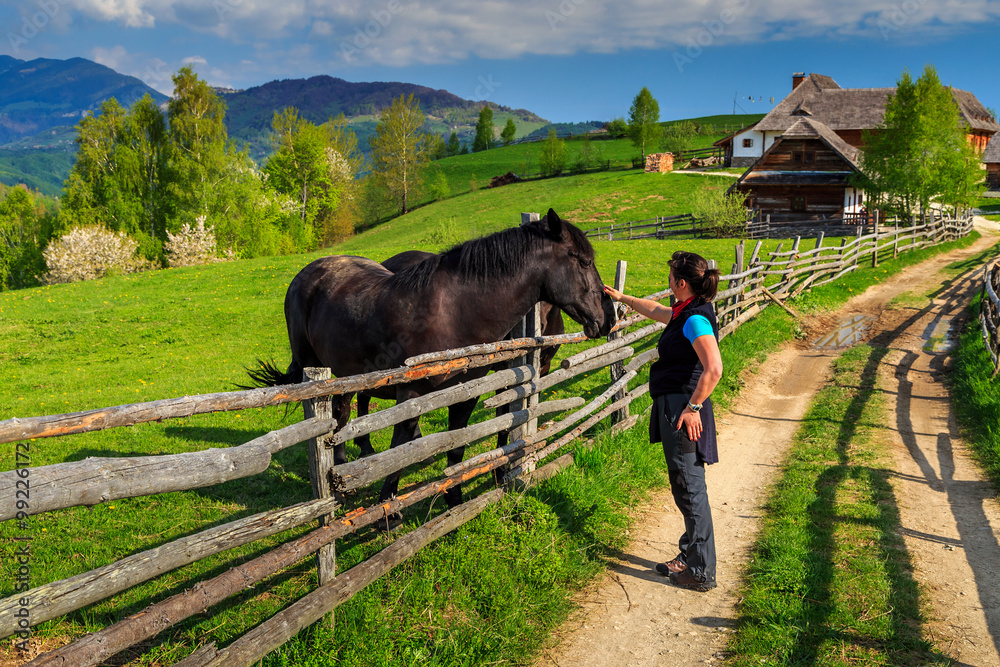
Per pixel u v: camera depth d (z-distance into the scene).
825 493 5.02
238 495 5.18
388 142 67.75
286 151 58.06
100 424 2.03
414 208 69.19
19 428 1.83
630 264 19.08
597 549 4.29
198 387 9.70
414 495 3.74
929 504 4.81
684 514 3.79
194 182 41.50
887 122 29.52
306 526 4.56
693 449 3.70
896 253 20.33
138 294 18.56
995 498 4.86
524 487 4.73
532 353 4.97
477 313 4.21
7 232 50.38
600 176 63.53
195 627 3.32
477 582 3.70
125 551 4.26
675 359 3.70
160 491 2.19
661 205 46.56
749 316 11.47
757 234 34.00
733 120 105.69
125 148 40.81
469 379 4.34
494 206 56.88
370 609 3.32
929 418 6.85
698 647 3.31
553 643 3.38
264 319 15.27
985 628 3.30
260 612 3.45
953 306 13.00
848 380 8.45
